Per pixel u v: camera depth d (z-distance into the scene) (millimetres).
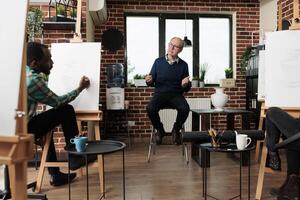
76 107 2707
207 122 3836
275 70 2525
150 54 5508
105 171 3268
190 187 2715
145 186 2748
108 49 5105
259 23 5504
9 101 1157
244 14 5480
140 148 4555
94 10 4254
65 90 2711
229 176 3049
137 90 5289
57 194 2539
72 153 1915
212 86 5520
